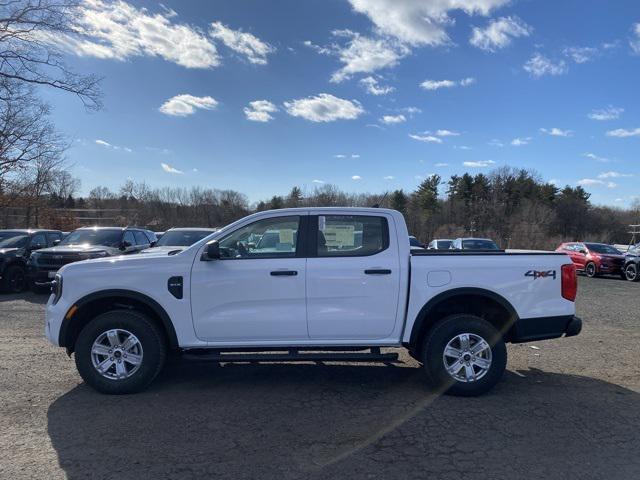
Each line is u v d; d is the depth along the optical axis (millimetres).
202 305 4930
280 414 4434
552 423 4281
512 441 3906
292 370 5883
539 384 5422
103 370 4867
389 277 4973
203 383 5328
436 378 4953
